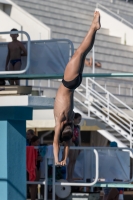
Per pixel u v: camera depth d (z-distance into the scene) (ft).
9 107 96.22
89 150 115.96
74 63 72.79
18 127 98.63
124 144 162.30
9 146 96.73
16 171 98.07
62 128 75.36
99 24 71.41
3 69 101.35
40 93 171.22
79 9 264.31
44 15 242.17
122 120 170.09
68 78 73.36
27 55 91.91
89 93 177.06
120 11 291.58
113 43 245.86
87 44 72.23
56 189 114.42
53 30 231.09
